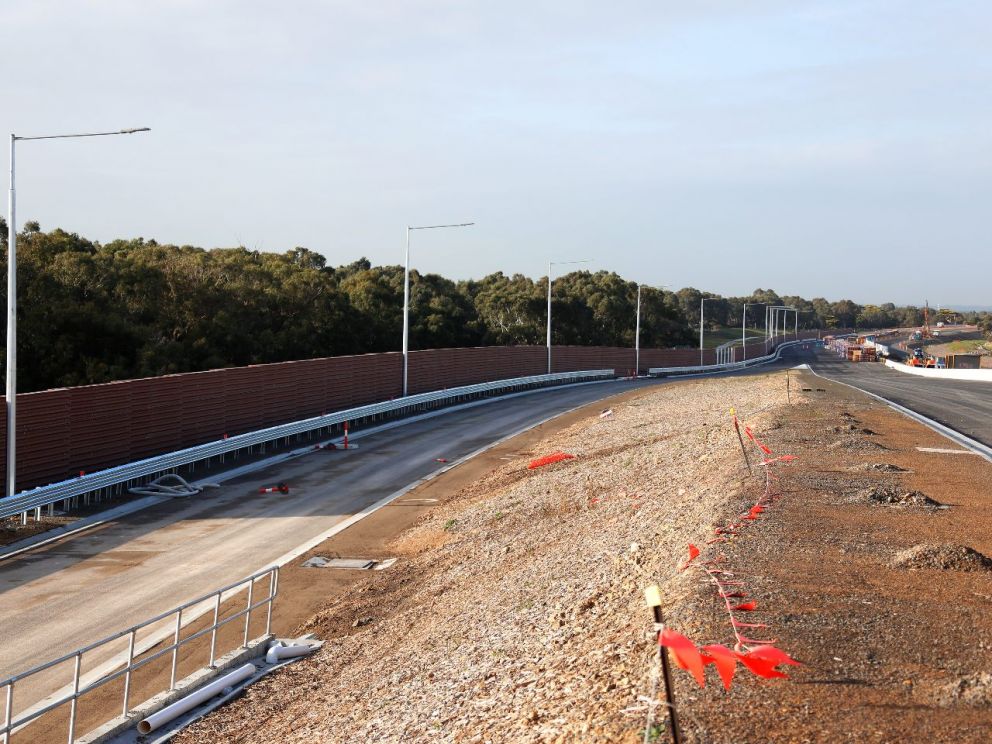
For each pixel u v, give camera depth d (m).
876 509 15.52
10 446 23.30
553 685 9.15
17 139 23.89
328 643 15.90
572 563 15.92
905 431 28.61
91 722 12.91
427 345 80.50
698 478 21.19
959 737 6.72
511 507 24.52
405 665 12.91
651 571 12.73
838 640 8.94
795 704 7.43
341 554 22.34
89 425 28.47
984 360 109.25
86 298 44.66
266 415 39.97
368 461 35.97
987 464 21.36
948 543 12.53
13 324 23.42
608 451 33.62
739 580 11.00
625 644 9.52
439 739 8.94
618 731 7.21
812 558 12.15
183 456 30.94
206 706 12.91
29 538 23.06
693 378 92.06
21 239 45.97
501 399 62.94
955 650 8.69
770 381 61.03
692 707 7.43
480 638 12.84
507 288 109.62
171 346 46.09
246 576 20.34
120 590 19.20
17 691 14.03
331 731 10.84
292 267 69.31
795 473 19.33
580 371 84.62
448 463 35.69
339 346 62.97
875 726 6.97
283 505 27.77
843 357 149.12
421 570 20.11
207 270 56.69
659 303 139.12
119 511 26.31
